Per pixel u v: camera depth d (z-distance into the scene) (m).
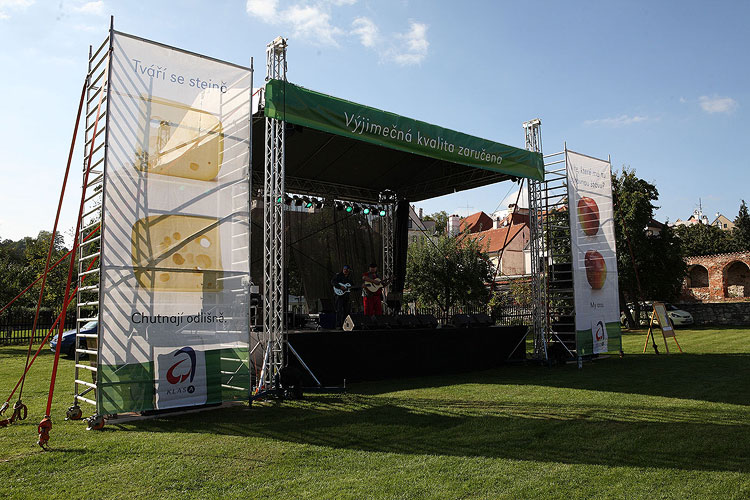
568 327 13.03
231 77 7.67
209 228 7.26
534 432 5.84
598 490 3.98
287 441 5.51
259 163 13.37
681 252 27.05
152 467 4.61
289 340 9.02
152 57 6.88
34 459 4.85
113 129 6.45
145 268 6.62
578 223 13.03
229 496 3.91
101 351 6.19
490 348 12.48
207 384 7.06
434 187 15.48
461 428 6.07
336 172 14.36
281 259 8.69
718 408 7.07
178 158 7.03
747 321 26.06
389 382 9.98
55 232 6.75
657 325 26.47
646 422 6.30
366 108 9.87
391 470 4.52
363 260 16.64
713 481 4.16
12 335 21.50
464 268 22.09
